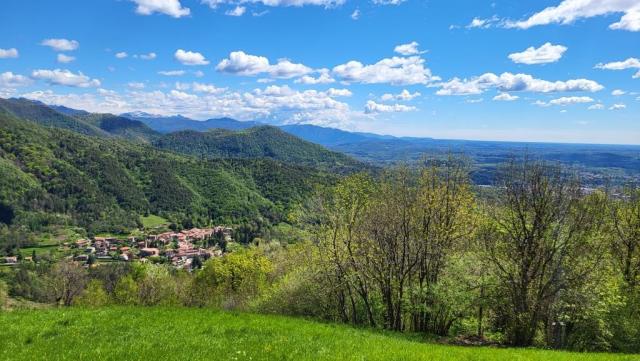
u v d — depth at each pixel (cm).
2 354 1594
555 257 3067
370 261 3434
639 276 3744
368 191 3538
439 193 3434
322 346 1812
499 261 3169
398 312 3403
